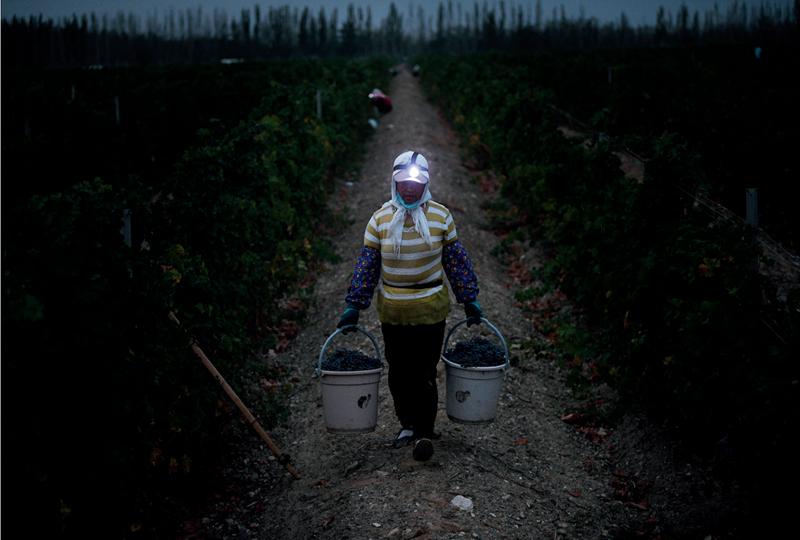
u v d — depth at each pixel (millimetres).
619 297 5430
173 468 3717
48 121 13828
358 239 9828
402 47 135125
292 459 4637
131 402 3055
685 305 4395
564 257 7035
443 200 11391
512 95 13602
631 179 6352
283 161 8695
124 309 3217
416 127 19766
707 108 12594
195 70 32938
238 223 5777
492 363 4090
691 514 4051
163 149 13031
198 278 4445
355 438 4734
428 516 3670
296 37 128875
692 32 98812
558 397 5613
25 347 2668
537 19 119750
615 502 4262
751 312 3824
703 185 5465
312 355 6297
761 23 84312
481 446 4582
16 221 2848
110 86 21812
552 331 6840
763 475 3631
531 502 4035
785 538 3525
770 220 8922
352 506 3830
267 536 3852
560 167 8672
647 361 4883
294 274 7160
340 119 15398
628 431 5000
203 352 4332
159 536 3529
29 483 2627
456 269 4020
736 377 3793
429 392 4148
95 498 2934
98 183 3723
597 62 30797
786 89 15945
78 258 2832
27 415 2666
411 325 3947
